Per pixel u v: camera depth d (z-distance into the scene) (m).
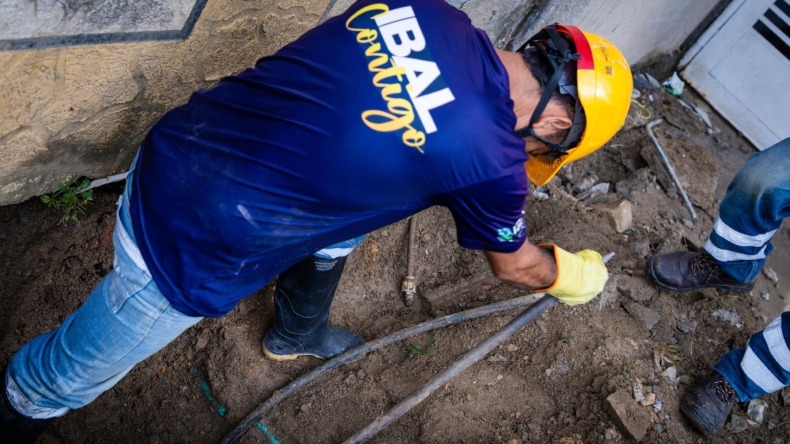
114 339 1.66
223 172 1.50
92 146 2.19
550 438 2.53
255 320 2.70
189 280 1.57
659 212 3.76
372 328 2.84
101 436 2.41
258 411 2.44
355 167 1.44
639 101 4.55
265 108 1.50
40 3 1.59
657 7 4.22
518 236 1.63
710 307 3.16
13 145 1.92
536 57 1.63
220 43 2.19
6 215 2.44
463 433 2.50
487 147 1.44
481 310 2.79
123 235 1.64
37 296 2.50
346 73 1.48
